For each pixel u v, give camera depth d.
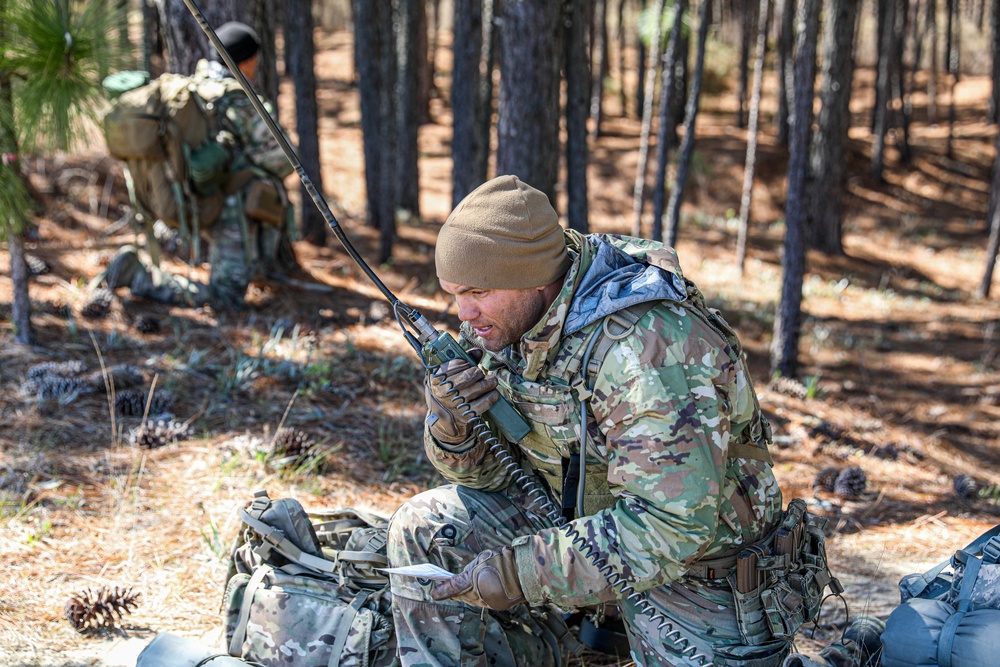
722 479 2.06
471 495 2.44
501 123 6.05
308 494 3.89
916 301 13.09
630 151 18.08
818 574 2.34
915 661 2.34
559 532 2.10
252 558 2.61
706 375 2.07
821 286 13.48
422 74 19.39
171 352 5.27
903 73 19.20
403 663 2.34
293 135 15.77
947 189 18.62
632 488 2.03
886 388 8.61
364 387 5.14
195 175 5.45
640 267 2.17
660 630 2.27
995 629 2.22
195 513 3.65
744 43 20.17
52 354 5.03
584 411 2.14
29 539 3.34
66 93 4.51
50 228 7.61
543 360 2.16
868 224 17.03
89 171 8.55
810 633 3.11
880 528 4.22
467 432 2.36
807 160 6.90
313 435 4.46
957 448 6.57
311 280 6.97
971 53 28.45
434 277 8.66
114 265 5.95
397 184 13.52
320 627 2.43
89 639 2.85
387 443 4.45
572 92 9.20
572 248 2.25
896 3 18.94
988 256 13.41
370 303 6.72
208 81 5.54
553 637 2.67
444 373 2.28
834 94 14.59
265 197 5.80
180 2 6.25
